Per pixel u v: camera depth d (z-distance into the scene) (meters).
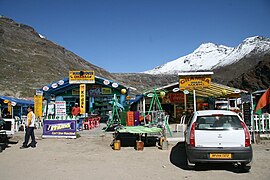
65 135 14.32
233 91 17.86
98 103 24.03
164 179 6.73
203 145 7.15
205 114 7.63
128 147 11.63
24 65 90.19
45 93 22.27
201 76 15.34
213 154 7.07
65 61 121.25
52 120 14.52
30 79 77.75
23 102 24.30
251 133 12.41
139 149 10.82
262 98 10.95
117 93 23.94
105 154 10.08
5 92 60.16
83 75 20.23
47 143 12.86
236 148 7.01
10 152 10.63
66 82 22.62
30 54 108.62
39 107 21.14
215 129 7.25
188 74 15.33
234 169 7.55
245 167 7.36
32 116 11.81
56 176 7.07
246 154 6.99
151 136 14.09
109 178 6.85
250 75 91.06
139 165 8.24
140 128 11.98
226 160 7.01
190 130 7.46
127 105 23.88
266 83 83.50
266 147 11.06
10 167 8.11
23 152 10.62
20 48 112.38
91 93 23.92
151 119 13.84
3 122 12.22
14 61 91.19
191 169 7.63
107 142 13.02
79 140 13.67
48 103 20.86
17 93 61.78
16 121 17.72
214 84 18.20
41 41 135.75
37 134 15.94
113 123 17.55
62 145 12.25
